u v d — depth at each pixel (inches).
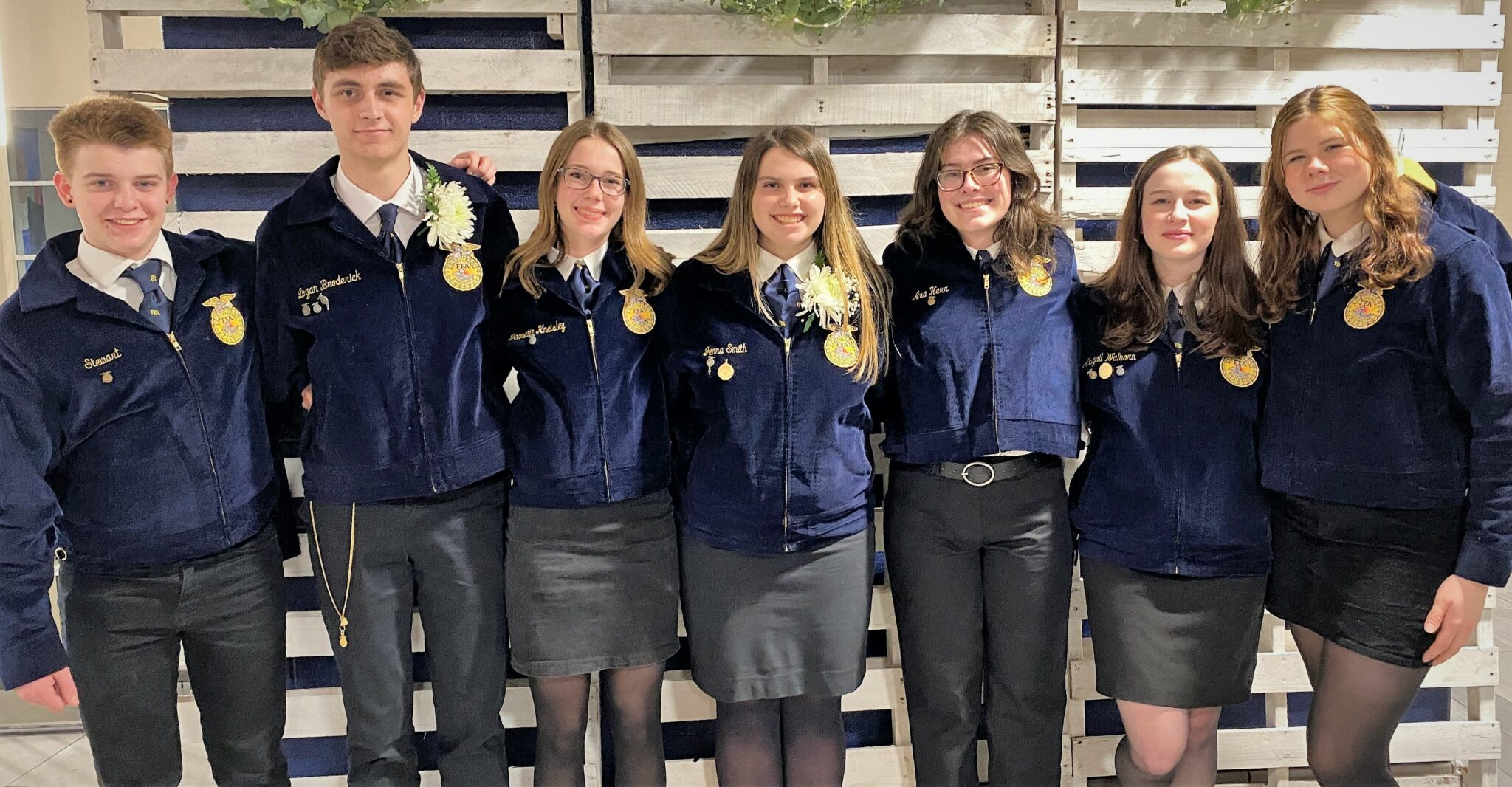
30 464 72.1
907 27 100.5
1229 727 104.5
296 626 94.4
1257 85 104.0
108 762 76.6
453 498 78.4
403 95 76.0
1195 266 79.9
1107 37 102.1
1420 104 106.0
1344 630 76.2
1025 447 79.0
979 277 81.9
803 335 79.4
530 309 79.4
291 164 98.8
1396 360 72.6
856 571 81.1
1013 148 80.6
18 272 137.4
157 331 74.2
